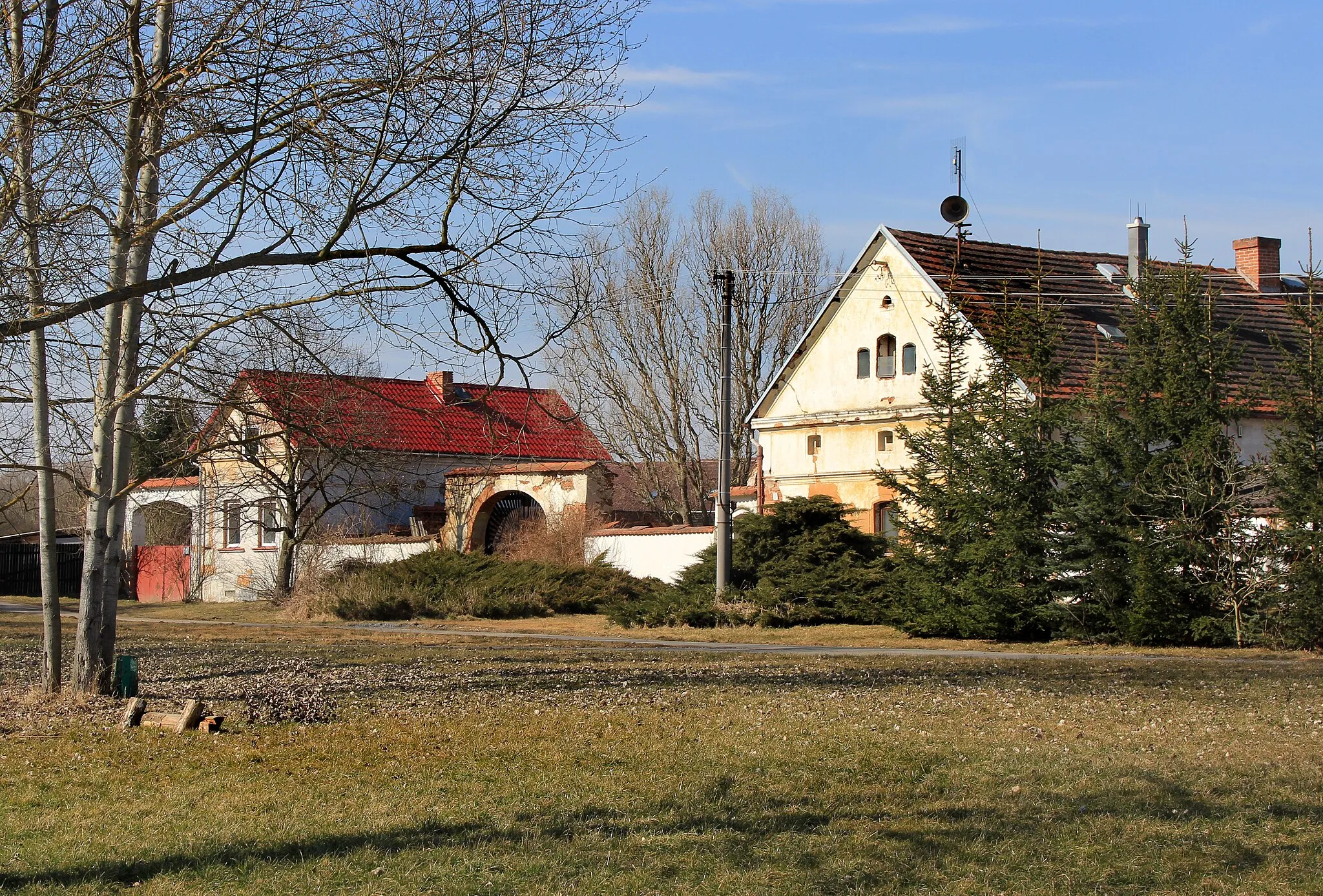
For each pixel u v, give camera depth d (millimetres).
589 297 12281
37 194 11016
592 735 11539
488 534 40906
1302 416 22484
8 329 9867
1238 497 22516
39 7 11773
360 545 38531
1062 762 10062
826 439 36688
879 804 8711
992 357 25484
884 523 35312
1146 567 22578
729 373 30125
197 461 14570
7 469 12820
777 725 12086
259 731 11828
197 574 44094
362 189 10852
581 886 6859
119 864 7320
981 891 6781
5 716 13031
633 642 25094
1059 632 23906
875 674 17391
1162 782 9281
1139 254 37000
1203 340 23484
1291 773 9602
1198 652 21656
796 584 28359
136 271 13219
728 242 48000
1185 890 6797
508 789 9180
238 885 6930
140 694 14742
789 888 6824
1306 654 21281
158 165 12312
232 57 11508
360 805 8734
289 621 32688
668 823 8172
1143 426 23312
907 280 34812
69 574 46188
